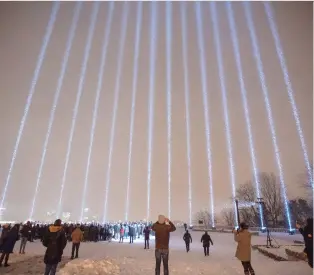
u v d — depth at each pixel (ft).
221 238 103.24
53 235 23.72
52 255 22.99
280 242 74.59
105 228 99.81
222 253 56.03
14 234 35.99
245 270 25.48
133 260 40.88
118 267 32.53
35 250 55.88
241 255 25.70
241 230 26.78
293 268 32.40
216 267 35.09
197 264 38.04
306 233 25.53
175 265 36.78
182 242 91.66
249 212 197.98
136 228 115.75
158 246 24.23
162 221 25.21
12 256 44.11
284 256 42.42
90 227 91.61
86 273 27.35
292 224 170.30
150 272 30.25
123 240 98.89
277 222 177.58
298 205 174.09
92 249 61.98
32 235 76.89
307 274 28.45
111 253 53.31
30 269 32.60
